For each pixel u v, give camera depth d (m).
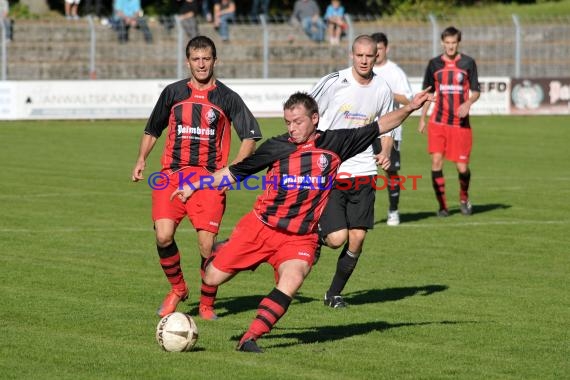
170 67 65.06
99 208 29.12
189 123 16.80
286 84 56.38
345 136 14.16
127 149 44.25
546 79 59.88
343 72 19.33
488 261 22.34
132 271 20.62
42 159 40.41
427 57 69.94
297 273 14.16
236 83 55.59
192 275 20.67
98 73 63.91
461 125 28.61
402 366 13.80
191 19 64.50
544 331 16.06
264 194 14.48
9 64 62.59
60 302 17.64
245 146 16.89
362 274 20.98
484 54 71.44
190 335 14.29
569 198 32.31
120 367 13.49
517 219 28.31
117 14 66.25
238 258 14.48
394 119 14.36
